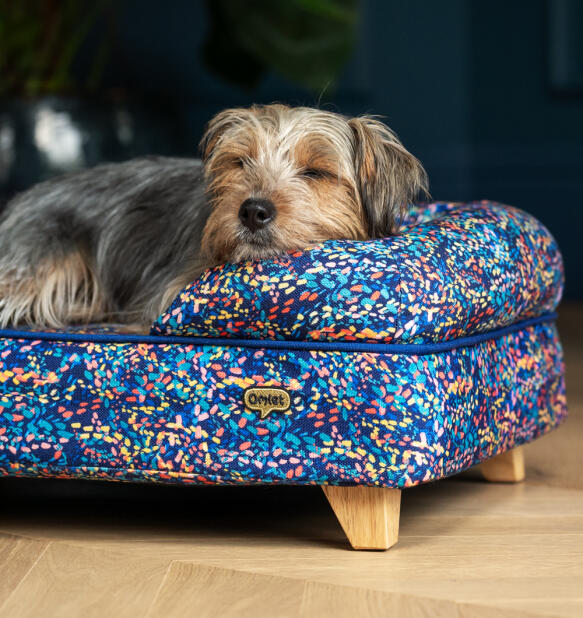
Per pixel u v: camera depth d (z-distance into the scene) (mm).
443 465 1090
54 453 1136
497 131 2631
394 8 2635
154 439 1115
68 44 2230
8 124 2029
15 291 1313
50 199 1386
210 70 2371
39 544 1142
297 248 1116
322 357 1080
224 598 1017
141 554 1111
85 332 1199
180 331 1113
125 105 2129
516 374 1212
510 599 1010
